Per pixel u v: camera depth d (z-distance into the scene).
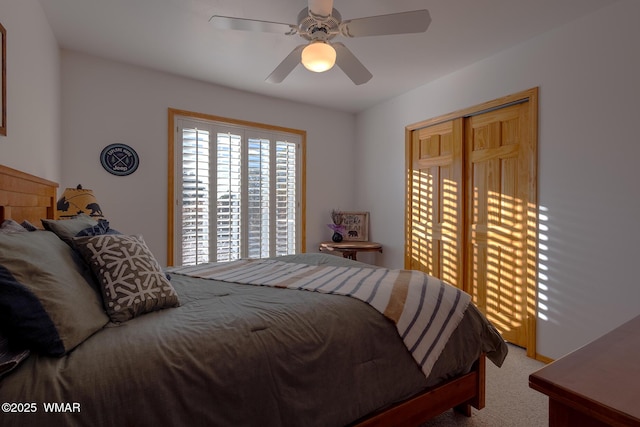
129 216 2.94
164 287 1.27
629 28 1.92
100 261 1.21
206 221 3.34
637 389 0.57
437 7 2.02
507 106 2.63
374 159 4.04
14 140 1.63
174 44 2.55
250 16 2.15
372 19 1.62
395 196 3.74
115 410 0.79
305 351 1.12
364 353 1.25
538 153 2.37
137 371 0.86
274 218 3.79
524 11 2.06
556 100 2.26
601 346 0.75
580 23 2.13
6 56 1.52
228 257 3.46
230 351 1.00
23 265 0.91
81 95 2.71
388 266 3.84
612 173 1.99
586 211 2.11
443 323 1.48
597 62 2.05
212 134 3.37
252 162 3.63
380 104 3.93
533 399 1.84
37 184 1.76
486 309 2.80
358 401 1.20
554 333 2.26
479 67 2.78
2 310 0.83
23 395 0.74
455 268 3.05
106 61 2.81
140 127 2.97
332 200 4.22
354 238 4.11
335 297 1.41
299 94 3.63
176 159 3.17
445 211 3.15
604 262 2.02
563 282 2.22
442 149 3.19
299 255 2.53
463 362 1.52
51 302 0.90
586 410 0.55
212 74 3.11
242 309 1.25
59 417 0.73
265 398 1.00
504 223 2.66
